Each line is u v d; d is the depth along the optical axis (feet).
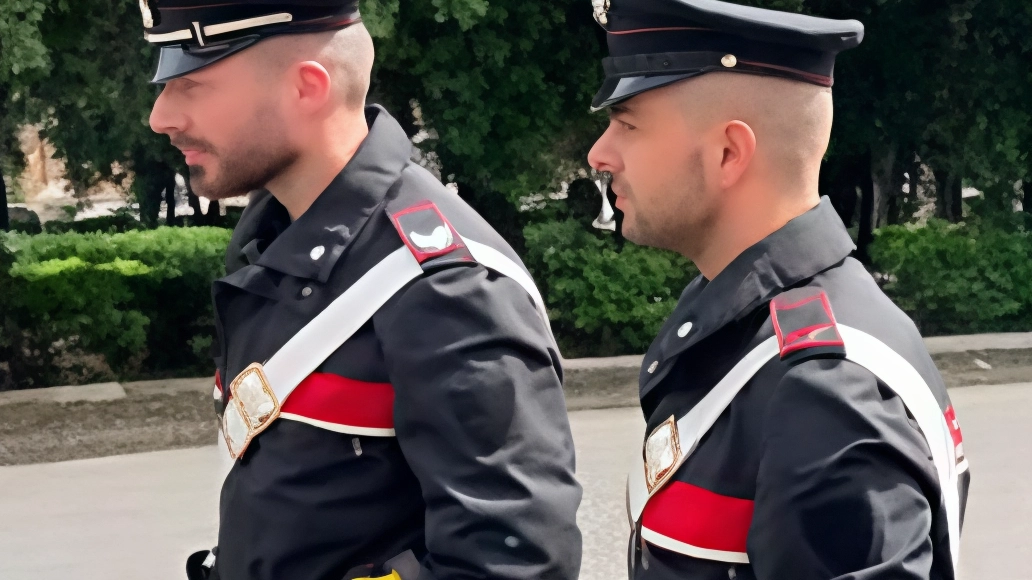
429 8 25.07
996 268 30.30
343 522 5.25
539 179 28.19
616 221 28.81
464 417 4.99
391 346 5.17
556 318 28.12
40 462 19.80
